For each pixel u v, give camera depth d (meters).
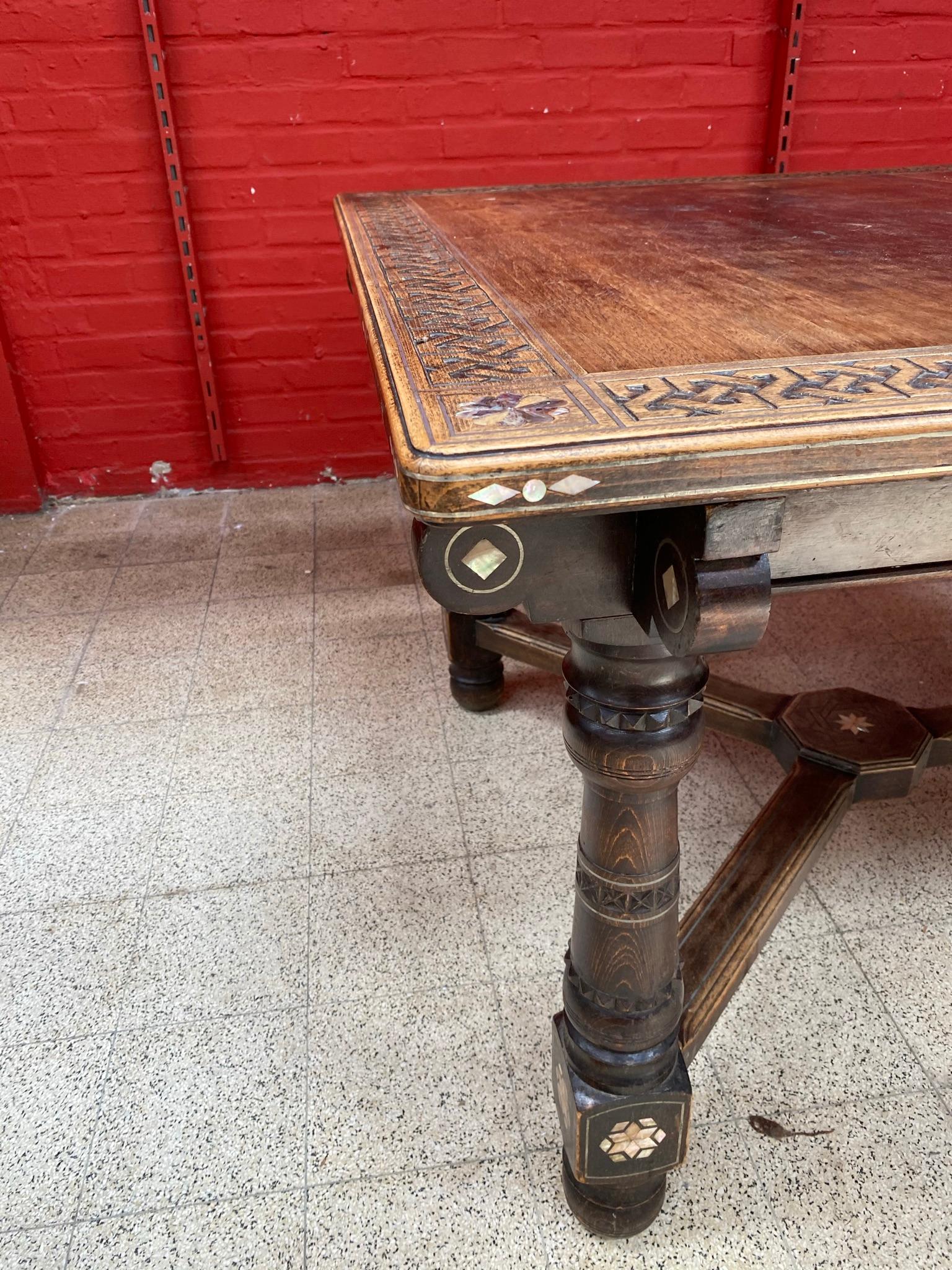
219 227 2.33
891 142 2.48
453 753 1.60
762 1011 1.13
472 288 0.91
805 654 1.87
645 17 2.24
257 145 2.26
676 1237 0.91
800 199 1.52
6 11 2.04
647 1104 0.82
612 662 0.70
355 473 2.69
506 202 1.59
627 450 0.49
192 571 2.25
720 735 1.65
